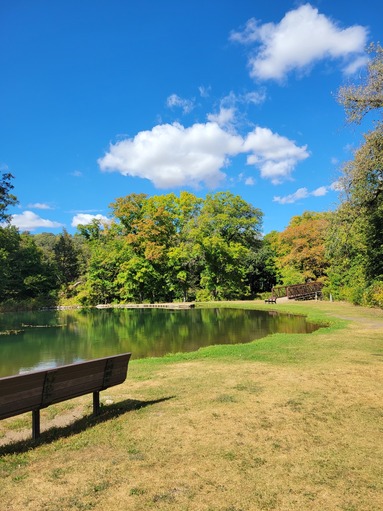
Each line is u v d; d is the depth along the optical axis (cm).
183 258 4609
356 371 871
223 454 441
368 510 329
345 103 1234
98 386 587
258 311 3117
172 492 361
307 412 584
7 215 3528
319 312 2559
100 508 338
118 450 460
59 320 3047
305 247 4728
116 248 5022
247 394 691
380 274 2011
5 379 454
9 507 342
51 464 427
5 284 4944
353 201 1417
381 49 1182
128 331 2223
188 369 977
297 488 366
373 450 450
